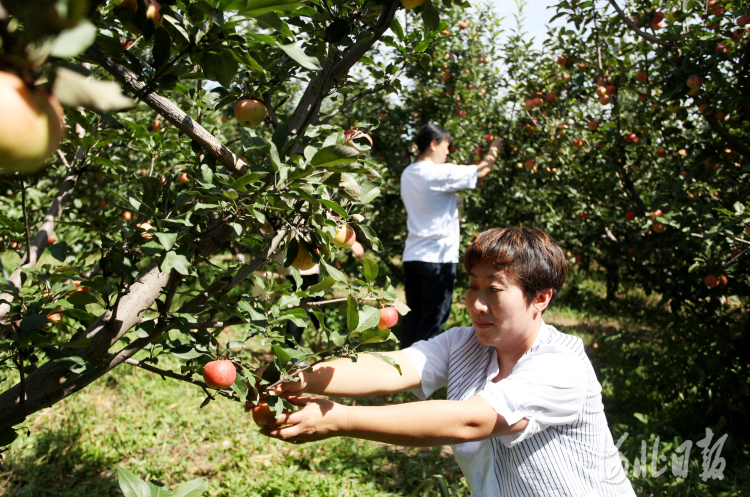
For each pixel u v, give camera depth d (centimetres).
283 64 149
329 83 134
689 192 402
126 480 101
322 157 99
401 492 300
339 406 130
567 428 140
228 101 148
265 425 127
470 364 164
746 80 340
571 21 459
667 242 411
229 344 127
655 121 453
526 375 136
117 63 102
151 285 120
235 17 96
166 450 329
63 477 295
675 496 279
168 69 101
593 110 589
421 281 405
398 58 181
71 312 118
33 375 112
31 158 58
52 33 53
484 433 129
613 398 419
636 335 578
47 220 184
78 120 172
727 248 366
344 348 129
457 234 404
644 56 460
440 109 672
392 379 161
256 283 144
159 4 103
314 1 117
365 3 135
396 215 663
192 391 412
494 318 141
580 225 604
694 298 436
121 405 384
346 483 302
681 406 397
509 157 601
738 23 338
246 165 124
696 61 369
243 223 119
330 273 128
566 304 855
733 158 386
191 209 120
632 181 508
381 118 684
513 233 143
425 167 392
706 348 408
